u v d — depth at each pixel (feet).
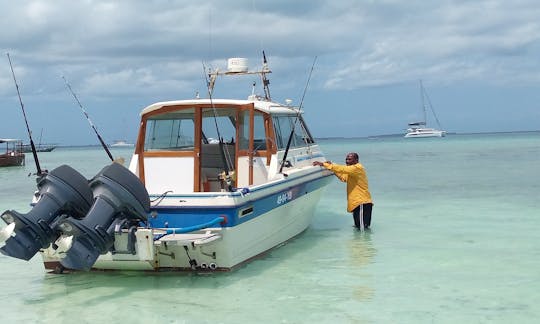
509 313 18.31
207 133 26.96
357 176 32.76
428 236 31.32
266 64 32.35
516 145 183.52
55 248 20.06
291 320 17.85
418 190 53.78
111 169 19.90
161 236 20.63
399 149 184.96
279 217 26.53
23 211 46.88
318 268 24.35
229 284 21.74
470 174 69.97
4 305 19.81
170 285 21.68
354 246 28.94
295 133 31.22
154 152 26.43
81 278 23.04
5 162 128.06
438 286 21.45
